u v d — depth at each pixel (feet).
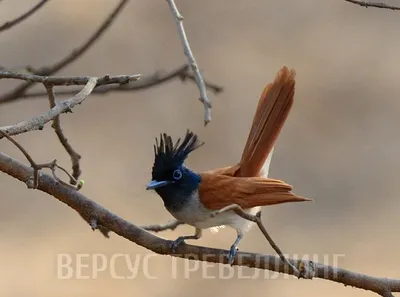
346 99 53.06
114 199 43.80
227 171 21.13
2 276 38.27
